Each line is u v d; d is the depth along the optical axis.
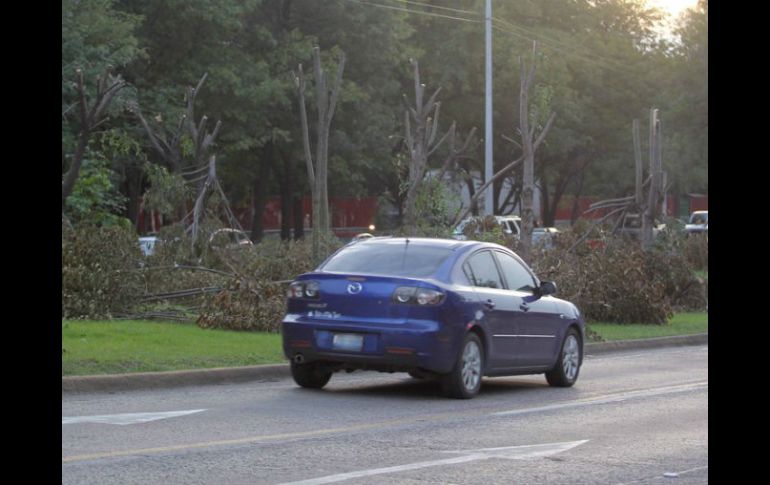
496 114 70.62
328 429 12.68
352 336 15.33
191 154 32.53
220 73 50.91
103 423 12.67
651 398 16.52
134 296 23.23
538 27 72.31
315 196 24.50
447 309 15.28
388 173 65.38
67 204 29.47
